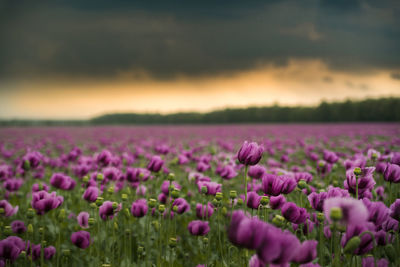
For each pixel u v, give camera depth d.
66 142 16.59
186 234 3.57
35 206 2.62
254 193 2.39
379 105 64.38
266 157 8.30
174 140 17.42
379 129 27.81
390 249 1.87
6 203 3.06
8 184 4.28
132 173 3.57
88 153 10.34
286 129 31.52
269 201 2.31
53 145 13.92
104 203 2.75
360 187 2.22
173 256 2.85
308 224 2.33
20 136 22.06
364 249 1.71
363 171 2.25
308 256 1.50
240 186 4.54
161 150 5.95
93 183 3.71
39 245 2.67
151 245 3.06
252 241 1.26
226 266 2.32
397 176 2.34
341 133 22.05
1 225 3.07
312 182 4.10
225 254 2.78
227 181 4.57
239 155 2.17
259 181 3.62
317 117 70.75
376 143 10.50
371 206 1.77
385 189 3.73
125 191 4.00
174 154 8.06
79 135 23.91
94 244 2.99
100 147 13.40
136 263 2.81
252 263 1.50
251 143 2.16
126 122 88.12
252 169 3.35
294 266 2.10
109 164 4.21
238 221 1.32
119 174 3.73
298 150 10.23
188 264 2.99
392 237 2.17
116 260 2.92
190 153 6.20
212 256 2.92
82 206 4.08
